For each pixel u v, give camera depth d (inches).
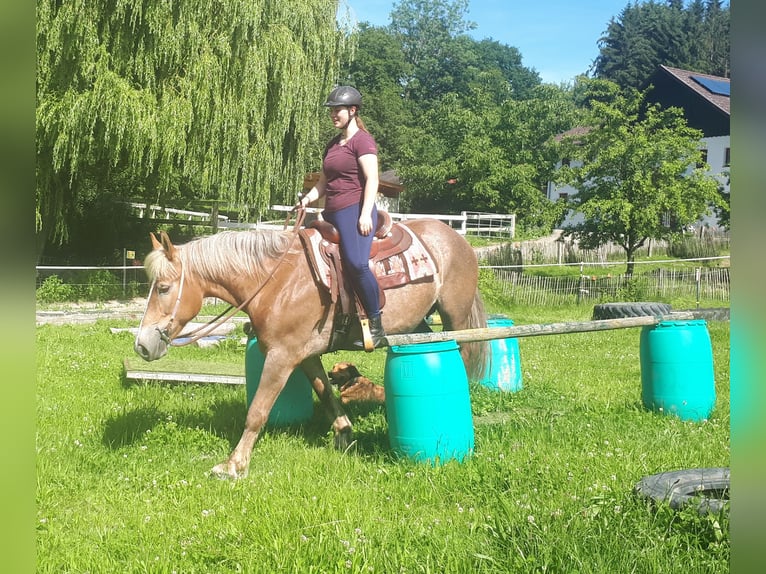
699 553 138.2
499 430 252.5
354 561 142.7
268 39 881.5
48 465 216.4
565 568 134.9
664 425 259.8
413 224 264.4
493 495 183.6
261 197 908.0
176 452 237.0
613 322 267.6
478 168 1861.5
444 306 261.3
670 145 1133.7
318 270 224.7
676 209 1105.4
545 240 1514.5
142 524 170.7
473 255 271.1
